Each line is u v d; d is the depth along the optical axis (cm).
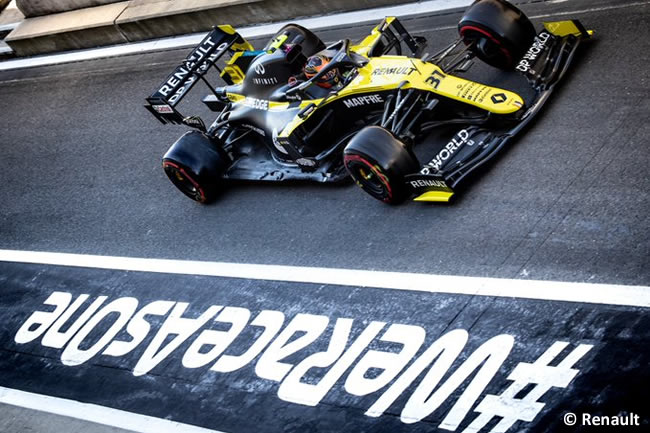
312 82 1159
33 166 1809
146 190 1520
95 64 2144
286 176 1259
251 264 1184
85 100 1980
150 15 2058
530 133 1094
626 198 932
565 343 823
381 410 872
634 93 1069
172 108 1290
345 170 1202
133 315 1212
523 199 1009
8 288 1420
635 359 769
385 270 1038
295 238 1181
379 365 923
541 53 1156
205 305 1157
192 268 1245
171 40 2058
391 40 1239
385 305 991
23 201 1691
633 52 1139
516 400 797
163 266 1286
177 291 1215
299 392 948
